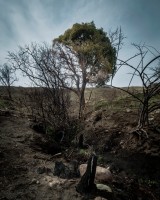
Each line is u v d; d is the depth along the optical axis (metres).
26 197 2.60
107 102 8.77
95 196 2.80
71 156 4.28
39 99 5.75
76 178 3.26
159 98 7.38
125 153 4.85
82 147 5.14
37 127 5.44
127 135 5.48
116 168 4.21
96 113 7.23
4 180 2.89
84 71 7.78
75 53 8.48
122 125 6.02
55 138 5.12
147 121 5.32
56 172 3.27
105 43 13.01
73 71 6.90
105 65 9.16
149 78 4.70
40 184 2.92
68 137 5.14
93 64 8.80
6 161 3.40
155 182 3.70
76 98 7.40
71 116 5.74
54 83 5.49
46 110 5.69
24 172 3.20
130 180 3.68
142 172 4.05
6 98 9.66
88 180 2.88
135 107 7.24
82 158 4.27
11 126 5.26
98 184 3.06
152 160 4.32
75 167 3.47
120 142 5.34
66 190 2.87
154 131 5.22
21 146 4.18
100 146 5.38
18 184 2.84
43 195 2.70
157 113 6.15
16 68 6.30
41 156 3.96
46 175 3.20
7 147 3.95
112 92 12.02
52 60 5.84
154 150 4.59
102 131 6.02
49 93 5.62
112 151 5.14
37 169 3.31
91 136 5.91
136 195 3.22
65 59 7.36
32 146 4.34
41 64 5.71
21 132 4.97
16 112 6.78
